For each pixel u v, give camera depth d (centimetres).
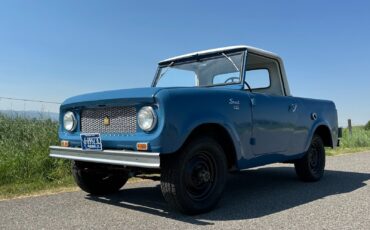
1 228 364
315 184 614
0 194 511
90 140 427
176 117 376
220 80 523
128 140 391
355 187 582
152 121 373
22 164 598
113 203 470
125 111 405
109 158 401
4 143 684
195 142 400
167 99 373
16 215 410
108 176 521
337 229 358
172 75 583
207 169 420
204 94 412
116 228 363
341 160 978
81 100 447
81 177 498
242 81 499
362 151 1272
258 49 532
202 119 397
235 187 589
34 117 816
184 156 390
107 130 423
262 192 546
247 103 466
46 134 709
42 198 494
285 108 539
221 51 533
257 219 395
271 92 574
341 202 474
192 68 561
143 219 394
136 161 375
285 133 539
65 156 457
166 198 397
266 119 498
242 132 455
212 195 421
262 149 492
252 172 754
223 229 359
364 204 461
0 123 768
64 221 388
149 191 551
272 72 579
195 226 368
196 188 409
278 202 478
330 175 712
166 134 369
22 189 537
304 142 589
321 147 650
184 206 394
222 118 423
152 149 371
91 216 407
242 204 467
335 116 683
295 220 390
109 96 413
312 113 609
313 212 423
